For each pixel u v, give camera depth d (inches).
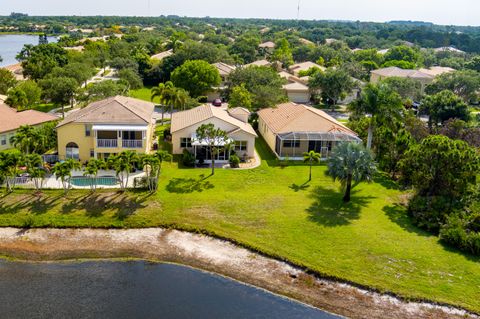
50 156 1892.2
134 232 1419.8
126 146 1909.4
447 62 6279.5
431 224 1459.2
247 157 2150.6
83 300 1079.0
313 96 3769.7
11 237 1355.8
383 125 2073.1
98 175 1787.6
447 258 1289.4
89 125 1900.8
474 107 3932.1
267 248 1326.3
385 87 2034.9
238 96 2733.8
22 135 1820.9
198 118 2174.0
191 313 1045.8
